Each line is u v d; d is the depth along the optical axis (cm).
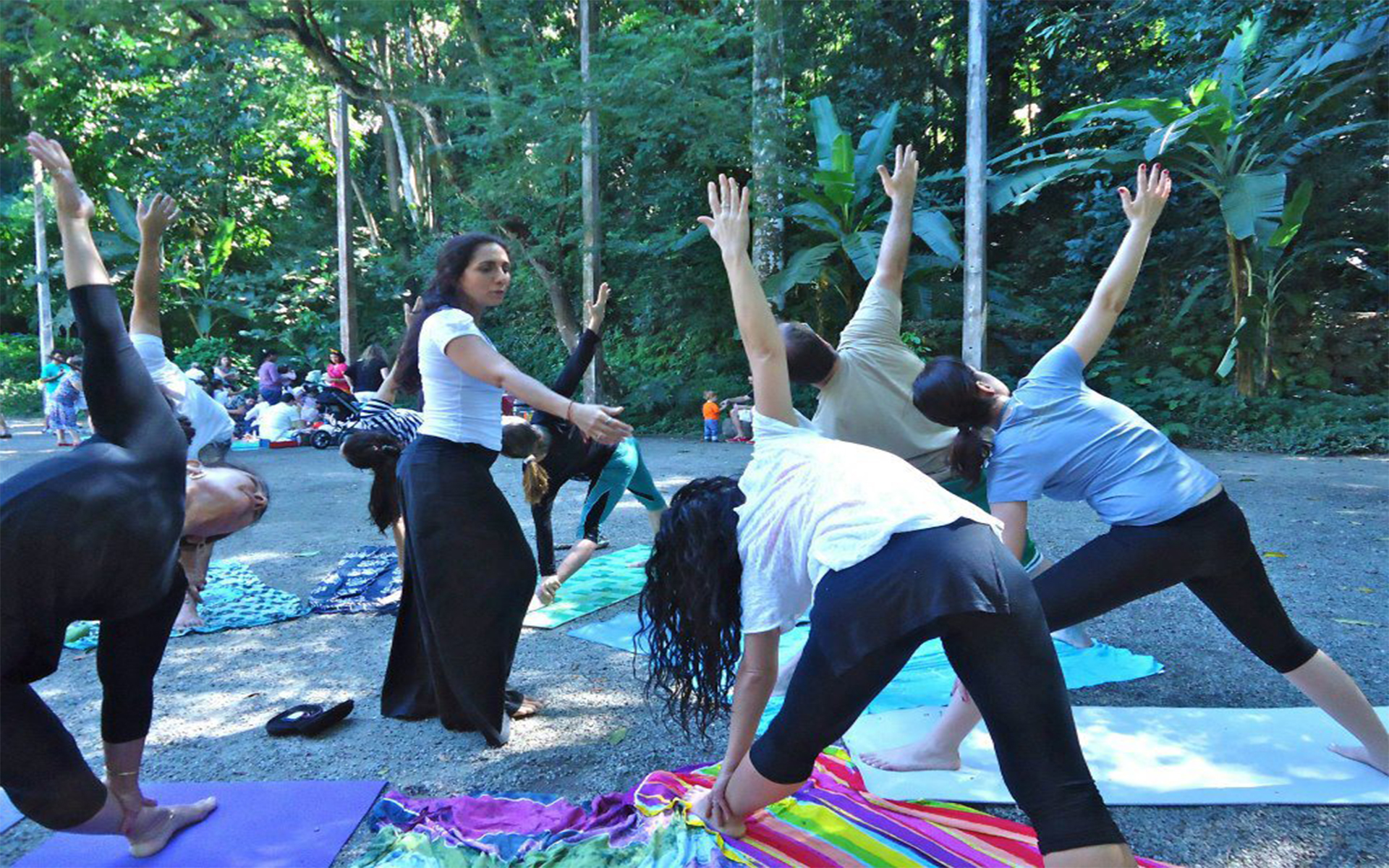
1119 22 1065
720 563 202
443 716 321
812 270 1291
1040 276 1645
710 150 1408
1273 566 514
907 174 343
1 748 193
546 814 255
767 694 209
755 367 215
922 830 233
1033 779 166
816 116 1359
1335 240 1266
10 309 2605
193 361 2064
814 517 189
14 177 2427
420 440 305
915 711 318
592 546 459
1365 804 248
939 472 341
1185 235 1409
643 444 1280
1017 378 1457
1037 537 604
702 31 1303
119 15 1161
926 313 1371
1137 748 282
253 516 256
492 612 301
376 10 1286
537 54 1459
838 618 177
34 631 183
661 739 314
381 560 575
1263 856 228
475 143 1371
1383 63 1084
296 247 2370
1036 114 1758
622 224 1631
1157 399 1261
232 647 426
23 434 1602
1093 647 377
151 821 243
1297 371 1277
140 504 194
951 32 1636
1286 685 340
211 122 2139
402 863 229
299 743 317
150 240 256
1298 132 1235
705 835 229
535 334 2033
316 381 1602
